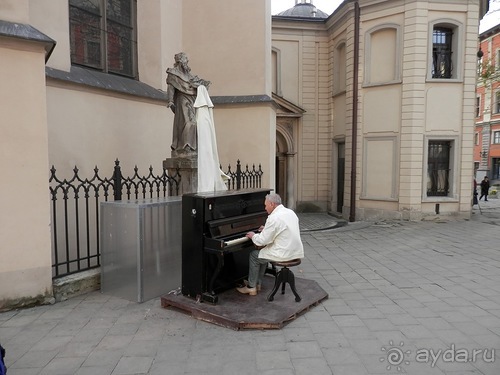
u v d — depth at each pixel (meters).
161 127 8.14
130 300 4.70
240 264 4.95
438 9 12.31
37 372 3.11
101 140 6.66
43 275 4.50
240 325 3.85
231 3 9.59
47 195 4.47
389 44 12.93
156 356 3.36
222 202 4.52
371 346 3.55
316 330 3.89
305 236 9.97
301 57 15.71
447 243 8.85
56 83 5.81
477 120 35.19
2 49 4.10
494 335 3.79
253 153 9.70
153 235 4.77
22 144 4.26
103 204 4.88
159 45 8.32
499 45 28.91
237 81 9.70
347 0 13.24
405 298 4.90
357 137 13.52
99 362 3.27
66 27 6.26
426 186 12.70
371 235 10.09
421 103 12.43
